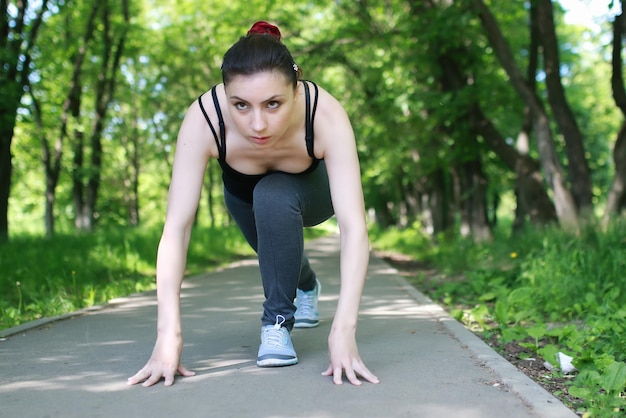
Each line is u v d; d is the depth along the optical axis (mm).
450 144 14523
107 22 17891
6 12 12641
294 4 17469
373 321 5004
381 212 40438
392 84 17609
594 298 5539
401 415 2553
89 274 8188
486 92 12844
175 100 21844
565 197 10672
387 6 16469
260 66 2764
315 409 2623
